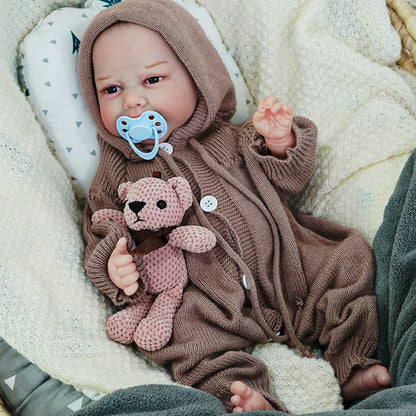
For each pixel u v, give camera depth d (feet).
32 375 2.97
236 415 2.35
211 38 4.44
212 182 3.76
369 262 3.47
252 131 3.91
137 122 3.57
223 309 3.50
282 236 3.75
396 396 2.41
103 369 3.00
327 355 3.34
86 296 3.30
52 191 3.55
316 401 3.11
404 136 3.87
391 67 4.33
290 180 3.81
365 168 3.94
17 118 3.51
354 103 4.09
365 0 4.14
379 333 3.26
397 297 3.11
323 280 3.54
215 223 3.67
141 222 3.23
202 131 3.92
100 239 3.46
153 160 3.81
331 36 4.24
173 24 3.58
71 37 3.90
